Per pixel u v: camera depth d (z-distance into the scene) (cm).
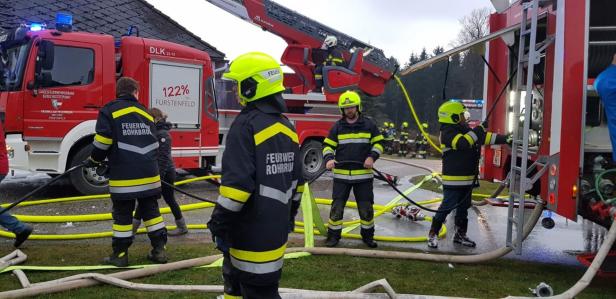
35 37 748
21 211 691
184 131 898
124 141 436
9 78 764
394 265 489
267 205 259
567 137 416
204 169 981
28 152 750
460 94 3978
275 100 268
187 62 891
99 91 793
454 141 535
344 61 1148
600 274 415
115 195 439
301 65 1148
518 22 560
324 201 832
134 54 830
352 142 550
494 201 608
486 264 512
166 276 428
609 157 455
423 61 542
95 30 1350
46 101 755
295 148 281
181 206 729
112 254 456
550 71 439
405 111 4700
